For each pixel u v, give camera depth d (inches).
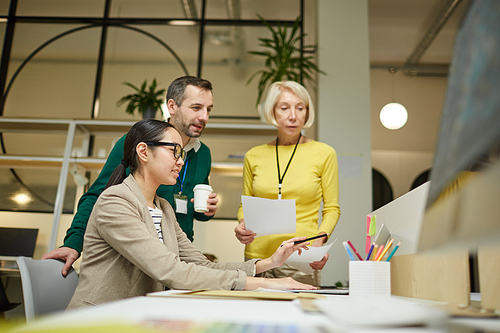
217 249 152.1
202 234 153.2
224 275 41.9
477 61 10.4
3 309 112.0
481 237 9.4
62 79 177.6
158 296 27.5
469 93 10.6
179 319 16.8
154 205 55.6
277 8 189.5
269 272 70.6
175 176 54.1
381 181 268.7
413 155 270.4
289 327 15.7
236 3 185.3
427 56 263.3
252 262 49.8
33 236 148.5
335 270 142.7
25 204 155.4
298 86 77.5
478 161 9.5
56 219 133.1
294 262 60.1
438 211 12.3
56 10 187.3
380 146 271.4
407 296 44.6
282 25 187.2
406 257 44.9
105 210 45.8
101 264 46.8
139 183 52.9
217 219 155.8
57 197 134.7
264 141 156.6
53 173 157.8
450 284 33.8
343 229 146.1
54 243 130.8
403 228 45.9
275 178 76.2
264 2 190.2
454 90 11.9
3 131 158.9
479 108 9.7
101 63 179.5
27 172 157.9
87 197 62.9
